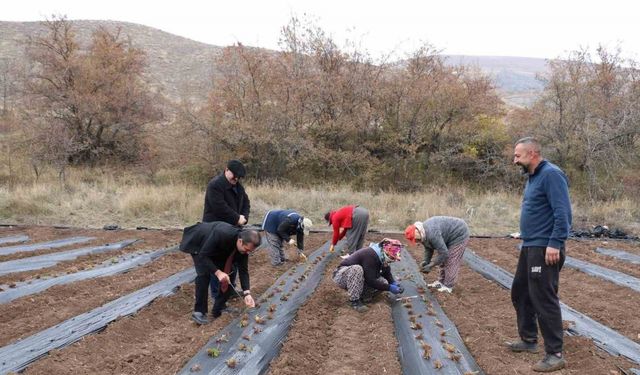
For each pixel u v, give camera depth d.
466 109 21.00
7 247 10.88
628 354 5.40
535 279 4.96
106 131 23.69
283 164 20.66
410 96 20.94
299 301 7.29
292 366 5.15
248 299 6.21
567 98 20.47
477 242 12.77
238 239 5.95
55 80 23.22
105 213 14.98
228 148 20.27
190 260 10.05
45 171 19.77
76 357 5.25
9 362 5.04
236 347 5.52
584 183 19.33
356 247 9.19
